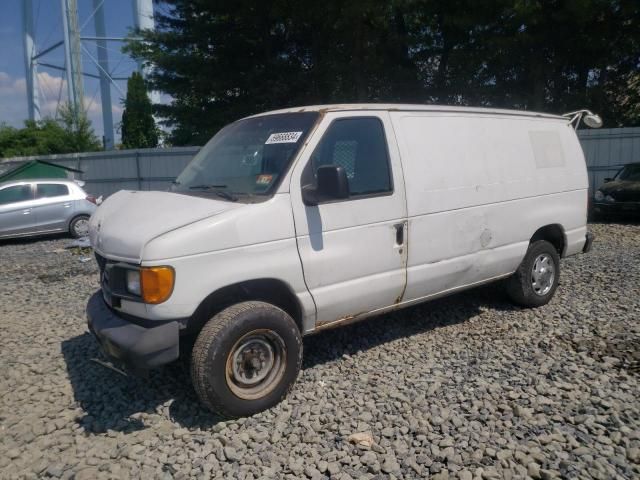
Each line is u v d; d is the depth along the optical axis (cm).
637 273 780
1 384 470
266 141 444
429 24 2034
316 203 416
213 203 399
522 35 1753
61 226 1412
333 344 531
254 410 392
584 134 1689
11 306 730
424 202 482
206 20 2111
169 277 361
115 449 362
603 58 1919
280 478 325
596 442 349
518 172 573
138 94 3806
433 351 509
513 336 540
